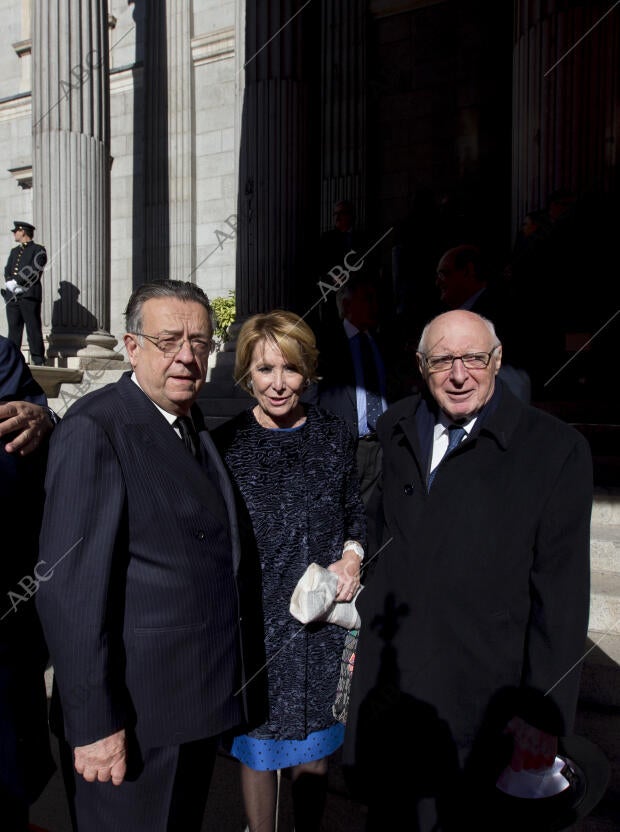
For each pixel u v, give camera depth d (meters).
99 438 1.42
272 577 1.81
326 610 1.73
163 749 1.49
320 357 2.84
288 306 6.45
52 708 1.64
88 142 7.58
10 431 1.57
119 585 1.46
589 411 4.22
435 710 1.55
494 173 8.66
